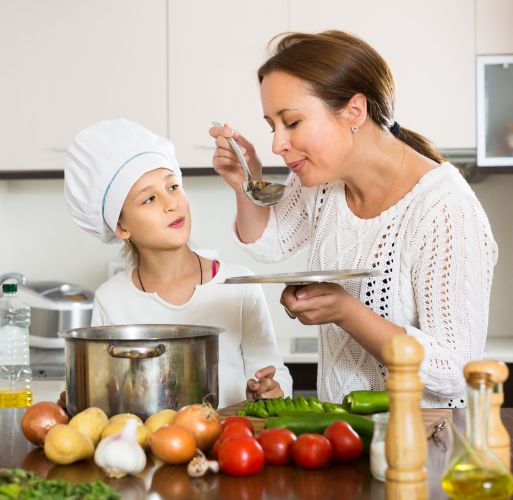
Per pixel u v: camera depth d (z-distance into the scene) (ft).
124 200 6.26
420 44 10.59
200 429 4.04
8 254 12.11
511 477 3.17
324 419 4.12
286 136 5.07
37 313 10.27
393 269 5.26
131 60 10.85
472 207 5.04
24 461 4.09
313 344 10.75
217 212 11.93
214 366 4.77
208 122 10.81
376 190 5.39
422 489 3.14
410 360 3.12
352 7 10.62
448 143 10.59
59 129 10.95
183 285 6.57
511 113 10.54
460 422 4.68
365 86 5.04
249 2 10.73
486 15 10.55
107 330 5.19
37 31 10.93
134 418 4.21
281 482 3.60
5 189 12.06
